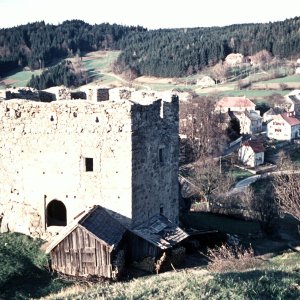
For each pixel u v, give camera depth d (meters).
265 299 16.16
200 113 89.69
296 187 46.00
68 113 25.84
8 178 27.75
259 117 118.62
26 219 27.56
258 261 26.44
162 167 28.14
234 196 57.38
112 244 23.34
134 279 22.78
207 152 82.44
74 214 26.47
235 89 151.50
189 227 34.88
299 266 22.20
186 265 25.92
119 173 25.31
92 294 17.62
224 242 30.69
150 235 25.38
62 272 23.98
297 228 41.81
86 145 25.73
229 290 16.45
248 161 85.94
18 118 26.89
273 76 165.12
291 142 106.75
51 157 26.55
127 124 24.81
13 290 21.84
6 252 25.19
